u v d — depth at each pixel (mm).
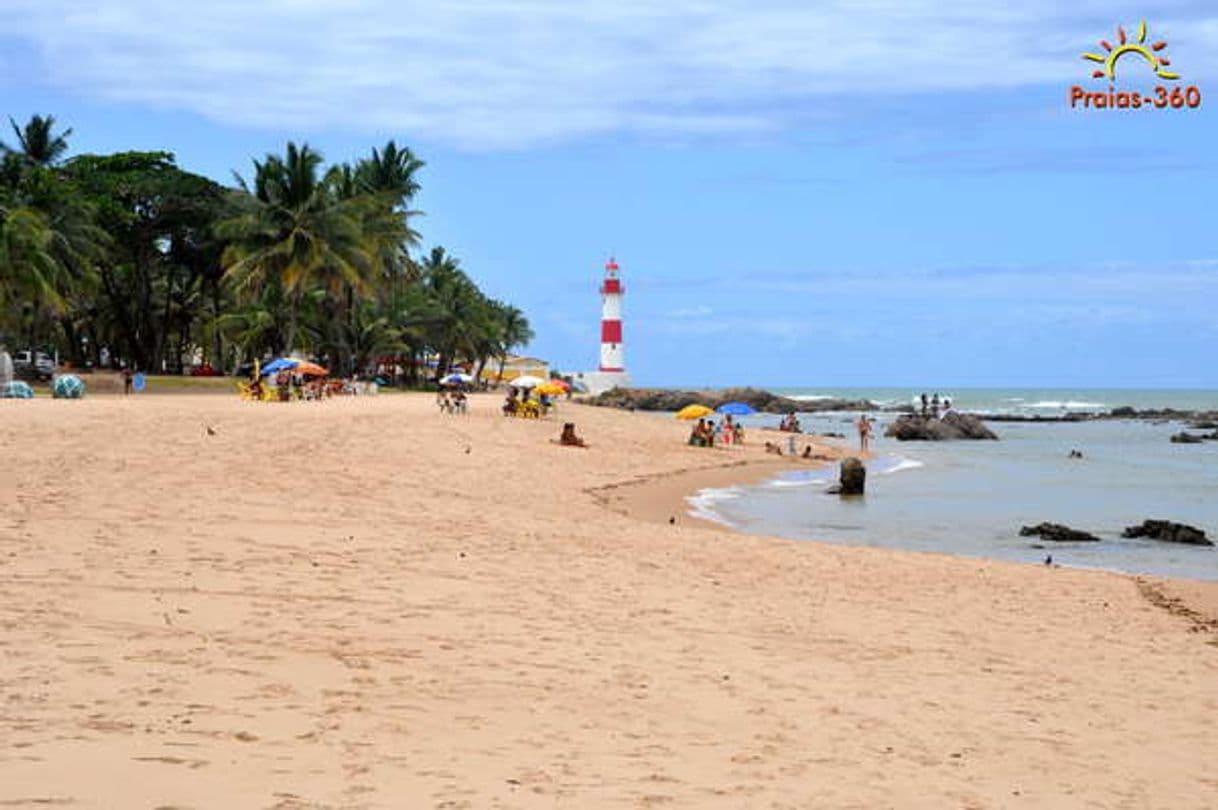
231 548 14445
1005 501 35500
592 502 27781
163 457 25281
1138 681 11031
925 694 9742
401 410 51438
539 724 7695
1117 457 60156
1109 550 25016
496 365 169000
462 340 111375
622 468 37906
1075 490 40062
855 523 28500
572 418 58188
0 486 18609
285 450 29625
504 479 30375
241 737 6684
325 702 7715
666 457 43844
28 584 11102
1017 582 18031
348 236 69875
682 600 13688
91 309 90375
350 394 72688
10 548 13047
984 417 124125
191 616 10266
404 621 10953
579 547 17984
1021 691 10195
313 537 16125
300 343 85250
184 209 82250
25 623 9398
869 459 53875
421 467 30328
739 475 40500
